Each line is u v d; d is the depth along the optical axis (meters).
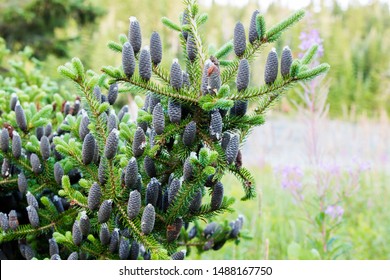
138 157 1.41
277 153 3.40
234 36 1.42
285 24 1.40
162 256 1.34
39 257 1.59
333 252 2.25
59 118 1.71
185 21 1.46
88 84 1.43
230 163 1.36
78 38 7.21
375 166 3.54
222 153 1.37
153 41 1.40
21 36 6.91
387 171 4.05
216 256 2.40
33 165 1.52
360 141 3.59
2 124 1.69
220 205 1.43
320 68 1.36
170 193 1.39
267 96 1.40
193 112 1.41
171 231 1.41
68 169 1.55
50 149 1.63
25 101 1.85
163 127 1.36
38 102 1.92
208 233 1.65
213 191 1.41
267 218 2.75
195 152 1.39
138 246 1.42
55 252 1.47
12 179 1.55
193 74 1.43
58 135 1.70
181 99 1.37
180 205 1.38
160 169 1.44
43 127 1.64
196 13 1.43
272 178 3.35
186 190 1.38
